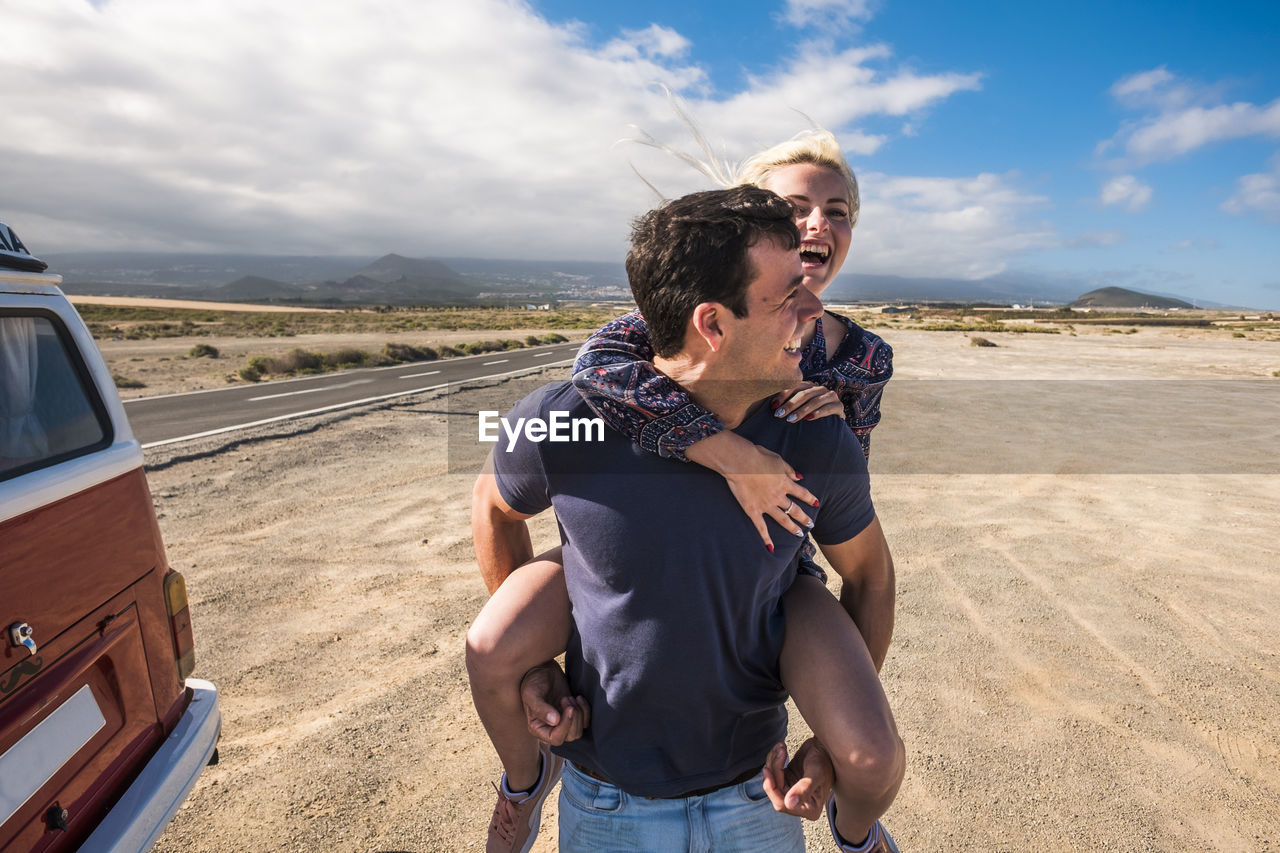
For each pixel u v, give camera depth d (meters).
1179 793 2.86
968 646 4.08
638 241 1.13
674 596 1.14
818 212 1.55
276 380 19.33
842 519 1.29
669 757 1.30
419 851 2.49
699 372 1.11
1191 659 3.95
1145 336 50.56
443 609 4.52
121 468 2.21
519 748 1.49
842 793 1.25
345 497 7.11
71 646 1.93
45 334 2.06
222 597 4.67
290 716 3.34
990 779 2.93
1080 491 7.55
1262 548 5.80
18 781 1.71
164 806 2.13
